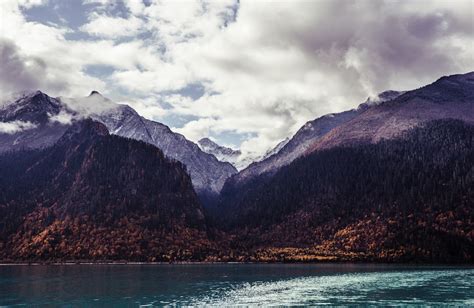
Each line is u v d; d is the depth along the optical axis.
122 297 160.62
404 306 140.00
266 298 157.62
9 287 186.75
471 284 192.38
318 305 143.12
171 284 199.25
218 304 146.00
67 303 148.50
